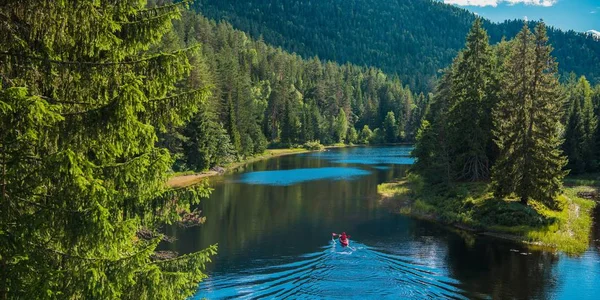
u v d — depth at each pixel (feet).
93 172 30.35
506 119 127.24
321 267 80.69
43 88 31.50
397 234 106.42
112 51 32.86
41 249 28.53
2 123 24.93
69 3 26.99
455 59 185.06
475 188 138.31
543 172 115.24
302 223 116.57
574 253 92.12
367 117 504.02
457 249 94.32
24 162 27.84
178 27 420.36
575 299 68.90
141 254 29.55
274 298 67.15
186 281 35.68
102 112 28.09
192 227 111.45
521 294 70.49
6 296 27.14
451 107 158.81
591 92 339.36
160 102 34.17
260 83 452.76
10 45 27.89
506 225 109.81
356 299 66.69
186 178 195.83
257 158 302.86
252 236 103.04
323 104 479.82
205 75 228.43
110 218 33.06
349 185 181.16
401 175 211.00
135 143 32.71
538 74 116.88
